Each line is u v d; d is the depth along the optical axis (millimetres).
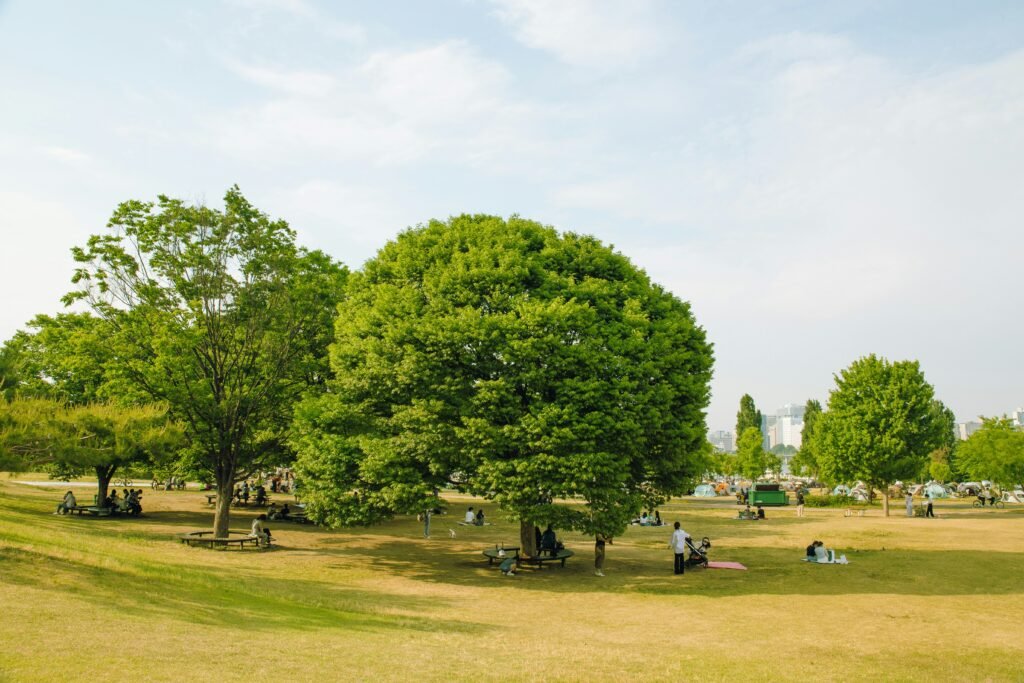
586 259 25875
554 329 22359
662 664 12672
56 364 37688
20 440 16578
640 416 22562
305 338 32438
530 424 21469
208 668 9531
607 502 22062
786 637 15391
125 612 12383
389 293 24984
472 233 25953
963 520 45938
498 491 22047
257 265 30141
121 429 18516
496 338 22281
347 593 19188
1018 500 68250
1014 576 23938
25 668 8555
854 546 32469
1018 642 15000
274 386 30891
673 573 24891
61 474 37344
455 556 28109
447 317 22500
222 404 28578
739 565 26547
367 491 23375
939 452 91625
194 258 29156
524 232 26391
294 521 39156
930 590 21484
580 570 25438
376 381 24078
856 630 16109
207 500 48875
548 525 23609
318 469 24297
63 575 14258
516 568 25109
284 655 10867
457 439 22406
